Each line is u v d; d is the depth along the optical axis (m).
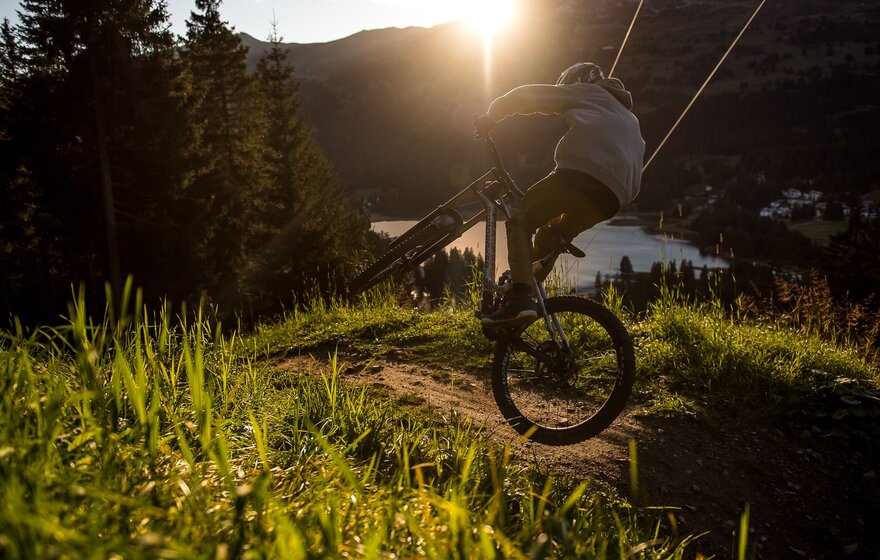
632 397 4.53
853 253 34.91
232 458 2.04
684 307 5.64
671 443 3.97
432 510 1.68
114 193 23.91
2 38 23.17
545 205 3.18
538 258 3.46
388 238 64.69
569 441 3.32
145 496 1.44
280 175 40.53
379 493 1.72
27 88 23.05
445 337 5.92
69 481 1.34
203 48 39.09
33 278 26.56
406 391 4.56
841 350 5.44
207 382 2.79
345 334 6.25
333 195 51.16
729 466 3.84
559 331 3.40
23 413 1.65
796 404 4.46
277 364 5.55
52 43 22.83
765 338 5.36
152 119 23.00
